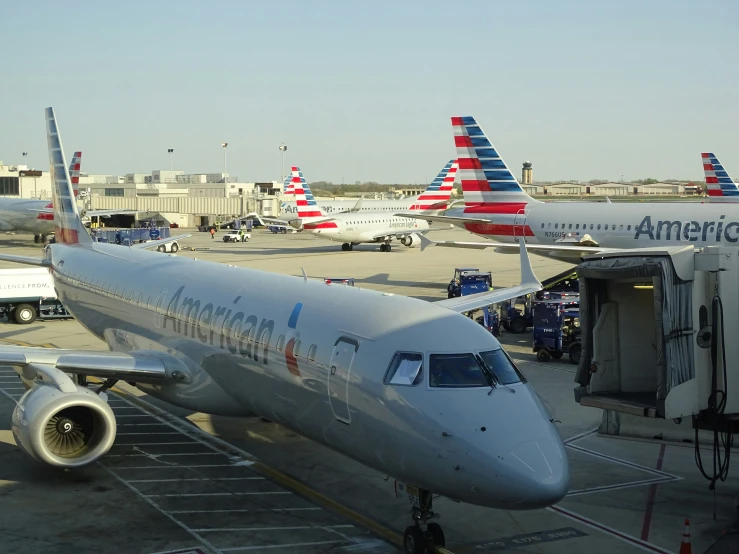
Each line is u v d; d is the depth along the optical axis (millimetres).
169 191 159250
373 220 81438
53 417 18094
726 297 15805
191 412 24594
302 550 14719
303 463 19812
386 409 13750
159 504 17000
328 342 15547
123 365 20047
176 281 23203
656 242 42406
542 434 13023
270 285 19859
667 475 18734
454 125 52469
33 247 84188
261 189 174750
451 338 14195
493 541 15148
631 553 14664
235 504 17031
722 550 14812
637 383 17297
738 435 20562
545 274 59906
